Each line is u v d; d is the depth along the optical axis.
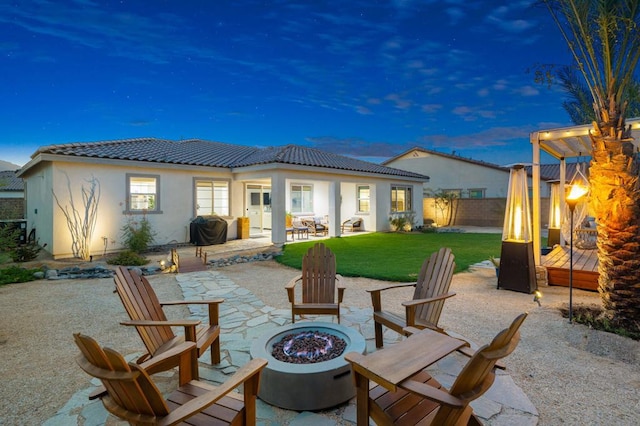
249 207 15.58
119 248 10.89
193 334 2.95
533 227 6.87
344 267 8.38
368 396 2.21
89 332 4.48
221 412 2.11
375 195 16.61
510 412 2.63
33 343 4.13
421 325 3.50
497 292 6.24
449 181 23.11
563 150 8.88
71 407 2.78
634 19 4.05
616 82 4.36
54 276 7.62
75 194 10.11
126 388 1.61
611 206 4.41
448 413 1.79
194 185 12.66
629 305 4.36
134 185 11.39
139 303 3.13
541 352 3.72
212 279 7.49
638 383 3.08
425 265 4.15
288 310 5.26
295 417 2.64
